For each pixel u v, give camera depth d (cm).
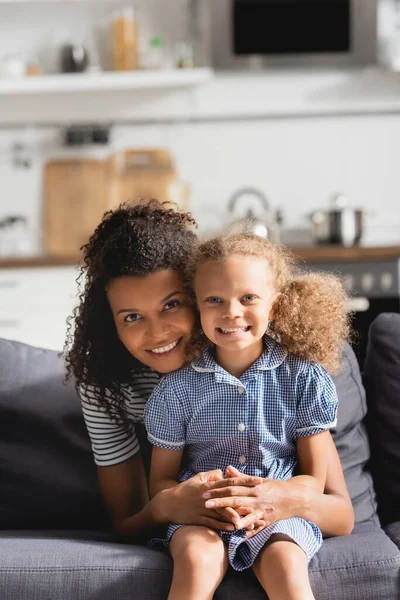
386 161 461
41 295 393
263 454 153
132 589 138
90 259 168
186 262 157
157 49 445
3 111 457
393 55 442
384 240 460
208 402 155
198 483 144
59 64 451
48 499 175
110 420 168
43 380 182
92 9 452
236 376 158
